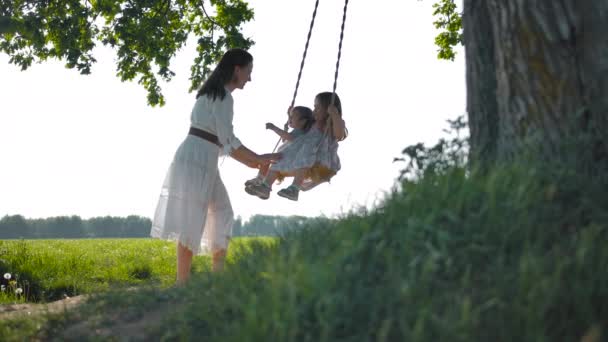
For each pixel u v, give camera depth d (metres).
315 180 7.10
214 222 6.38
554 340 2.55
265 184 6.87
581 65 3.88
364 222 3.61
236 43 13.62
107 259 13.37
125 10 13.09
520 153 3.88
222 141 6.16
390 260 3.05
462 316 2.53
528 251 2.95
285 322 2.76
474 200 3.44
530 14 3.95
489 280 2.92
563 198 3.44
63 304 4.86
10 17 11.62
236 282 3.76
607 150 3.72
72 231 92.75
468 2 4.57
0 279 10.15
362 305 2.86
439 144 4.14
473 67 4.47
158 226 6.14
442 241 3.08
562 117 3.86
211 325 3.44
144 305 4.38
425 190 3.69
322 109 7.12
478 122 4.38
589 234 2.96
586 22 3.88
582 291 2.65
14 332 4.20
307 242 3.86
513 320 2.56
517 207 3.28
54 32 12.74
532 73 3.95
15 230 92.06
